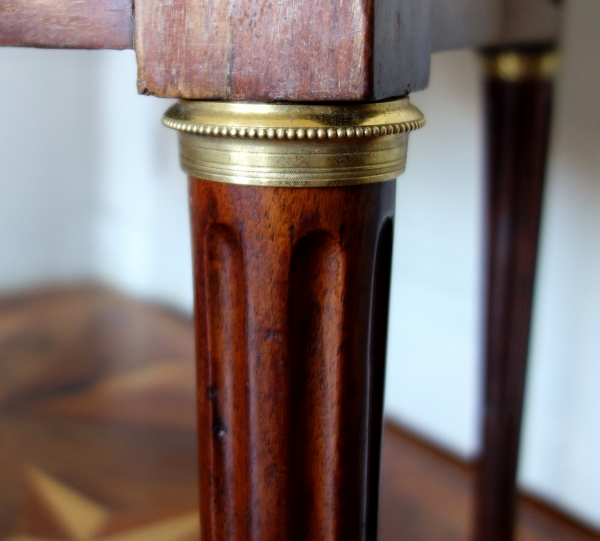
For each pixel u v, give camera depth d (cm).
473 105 40
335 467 19
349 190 17
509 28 26
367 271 18
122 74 62
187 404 49
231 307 18
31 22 19
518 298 35
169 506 39
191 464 43
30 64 63
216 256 18
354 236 17
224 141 17
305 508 19
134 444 45
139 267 67
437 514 40
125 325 61
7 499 39
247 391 18
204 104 17
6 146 64
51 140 66
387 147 17
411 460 45
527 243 34
